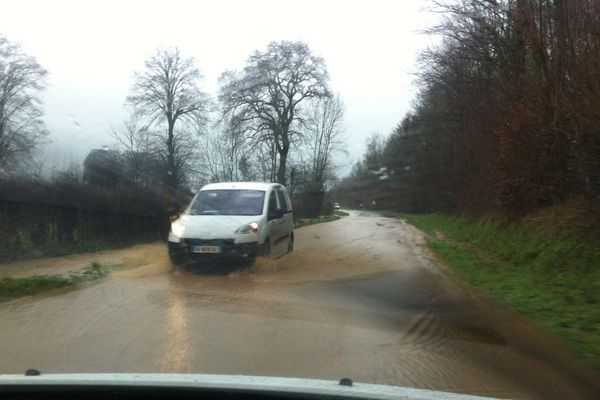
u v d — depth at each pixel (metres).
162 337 6.31
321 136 44.34
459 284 10.27
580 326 6.97
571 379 5.23
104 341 6.16
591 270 9.81
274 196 12.59
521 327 7.12
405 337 6.58
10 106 25.67
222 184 12.63
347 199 44.56
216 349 5.89
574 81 11.61
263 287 9.30
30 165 20.48
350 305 8.19
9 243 13.21
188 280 9.84
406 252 15.21
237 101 41.75
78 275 10.33
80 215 16.27
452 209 30.36
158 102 35.81
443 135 29.94
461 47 21.91
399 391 3.39
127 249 15.05
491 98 18.72
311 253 13.91
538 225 14.59
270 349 5.93
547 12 13.78
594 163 11.27
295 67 43.03
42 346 5.98
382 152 41.00
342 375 5.18
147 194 19.70
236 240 10.46
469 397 3.36
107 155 23.50
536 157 14.35
